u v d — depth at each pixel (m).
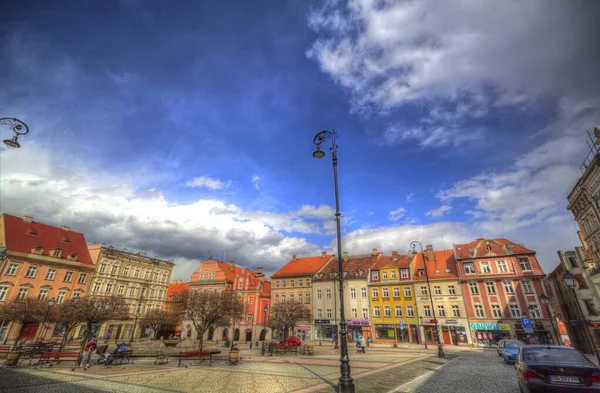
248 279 64.50
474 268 46.84
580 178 31.25
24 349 23.94
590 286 33.84
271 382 13.02
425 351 33.78
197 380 13.57
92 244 57.75
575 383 7.69
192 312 28.77
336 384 12.38
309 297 58.59
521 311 41.84
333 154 14.32
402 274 52.66
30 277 46.16
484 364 20.16
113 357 20.05
